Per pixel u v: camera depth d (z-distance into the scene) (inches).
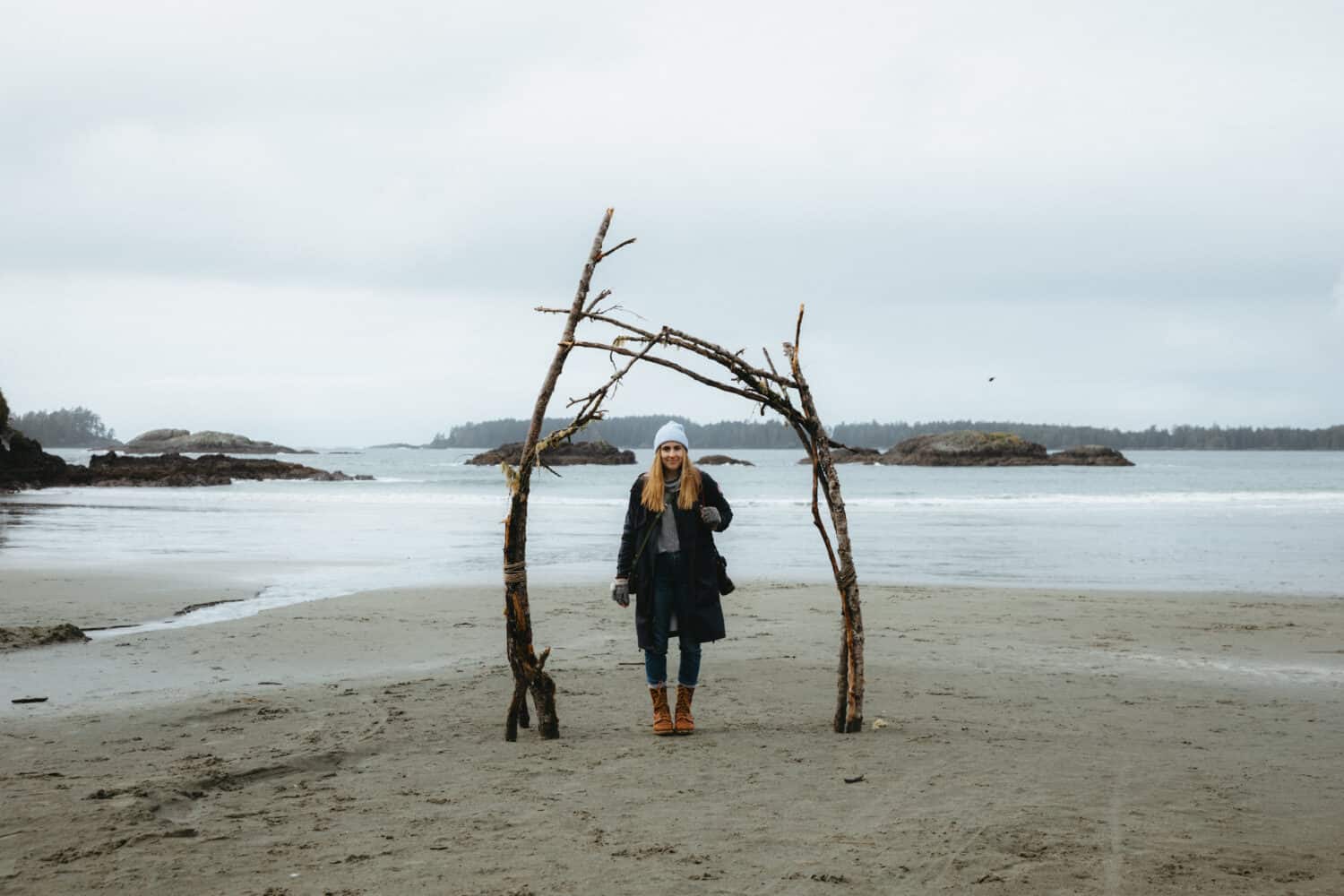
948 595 513.3
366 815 169.0
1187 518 1161.4
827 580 589.3
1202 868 143.7
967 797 178.9
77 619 428.5
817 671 315.9
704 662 331.9
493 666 326.6
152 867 143.6
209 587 540.4
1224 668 325.7
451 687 287.6
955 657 343.3
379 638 381.4
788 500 1585.9
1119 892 135.0
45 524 1031.0
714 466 4394.7
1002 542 856.9
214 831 160.2
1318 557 732.0
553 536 909.2
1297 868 143.9
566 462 4106.8
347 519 1141.1
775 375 233.5
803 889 136.0
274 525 1035.9
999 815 168.1
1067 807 172.9
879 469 4010.8
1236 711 258.5
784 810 171.5
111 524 1037.8
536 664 225.1
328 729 234.5
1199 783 188.4
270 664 329.4
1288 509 1328.7
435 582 568.7
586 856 148.9
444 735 230.4
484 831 160.2
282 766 200.5
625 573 233.8
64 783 186.5
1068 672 316.5
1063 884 137.7
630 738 226.8
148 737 226.2
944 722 243.3
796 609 460.1
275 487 2161.7
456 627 406.6
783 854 149.6
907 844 153.9
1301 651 357.7
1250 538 898.7
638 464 4160.9
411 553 749.3
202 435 7042.3
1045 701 270.7
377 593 510.3
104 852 149.6
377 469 3764.8
